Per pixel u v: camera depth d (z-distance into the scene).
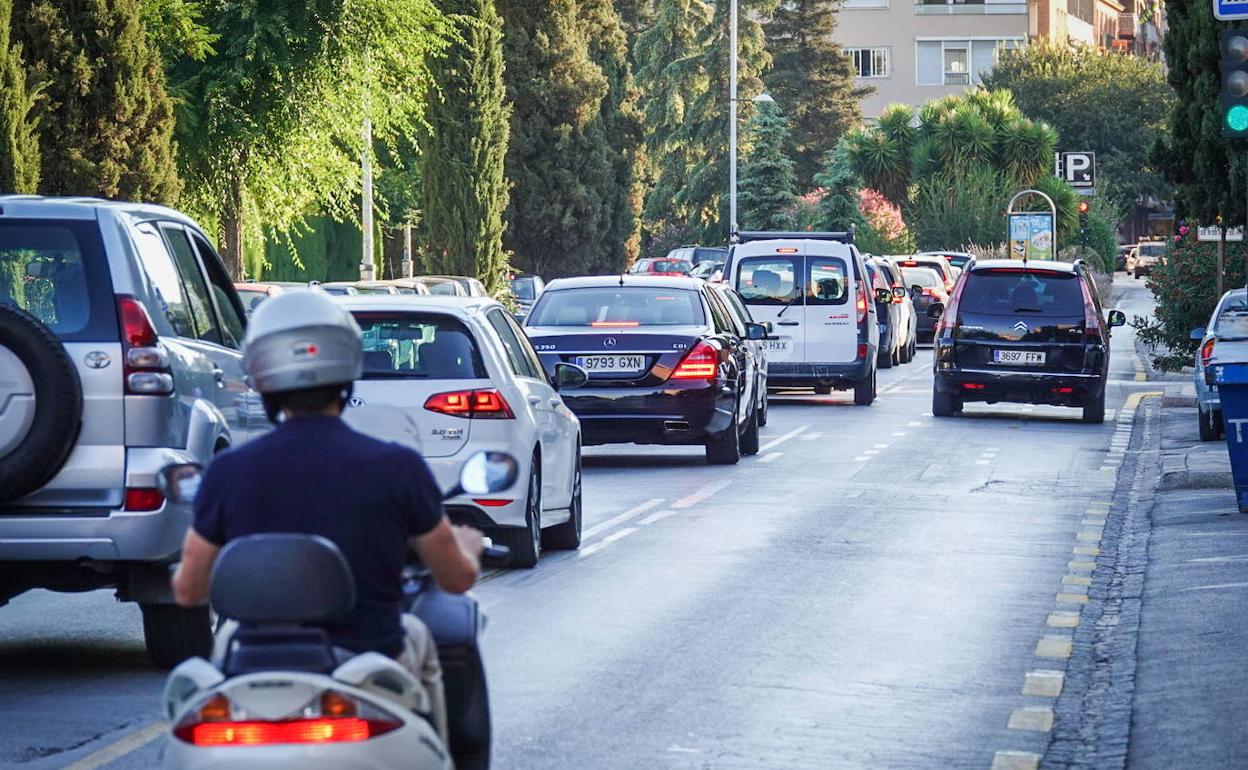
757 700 28.16
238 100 96.69
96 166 77.62
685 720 26.77
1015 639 33.34
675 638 33.12
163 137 80.25
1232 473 53.72
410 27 99.44
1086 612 36.22
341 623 15.30
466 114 168.38
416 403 39.28
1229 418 49.72
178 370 29.33
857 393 93.75
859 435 76.38
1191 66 78.12
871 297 93.88
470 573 16.06
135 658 31.83
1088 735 26.08
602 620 34.88
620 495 55.66
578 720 26.72
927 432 77.56
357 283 93.94
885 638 33.31
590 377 61.41
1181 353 107.56
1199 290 105.44
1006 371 81.81
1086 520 50.38
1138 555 43.69
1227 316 71.38
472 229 168.62
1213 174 78.00
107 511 28.28
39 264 28.95
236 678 14.16
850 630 34.03
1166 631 33.44
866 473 61.88
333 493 15.32
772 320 92.44
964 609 36.38
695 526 48.53
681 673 30.11
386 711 14.41
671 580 39.66
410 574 16.92
